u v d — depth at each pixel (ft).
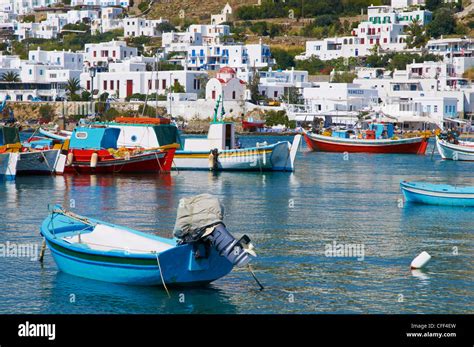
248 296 87.51
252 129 476.95
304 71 622.54
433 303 85.92
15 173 195.93
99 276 90.12
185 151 224.12
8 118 284.61
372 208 149.59
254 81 553.23
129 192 171.73
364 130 365.61
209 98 507.30
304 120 501.15
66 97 544.62
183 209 85.20
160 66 602.85
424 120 464.65
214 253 86.79
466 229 126.52
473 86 557.74
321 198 164.76
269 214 140.77
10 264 98.58
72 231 98.58
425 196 154.20
